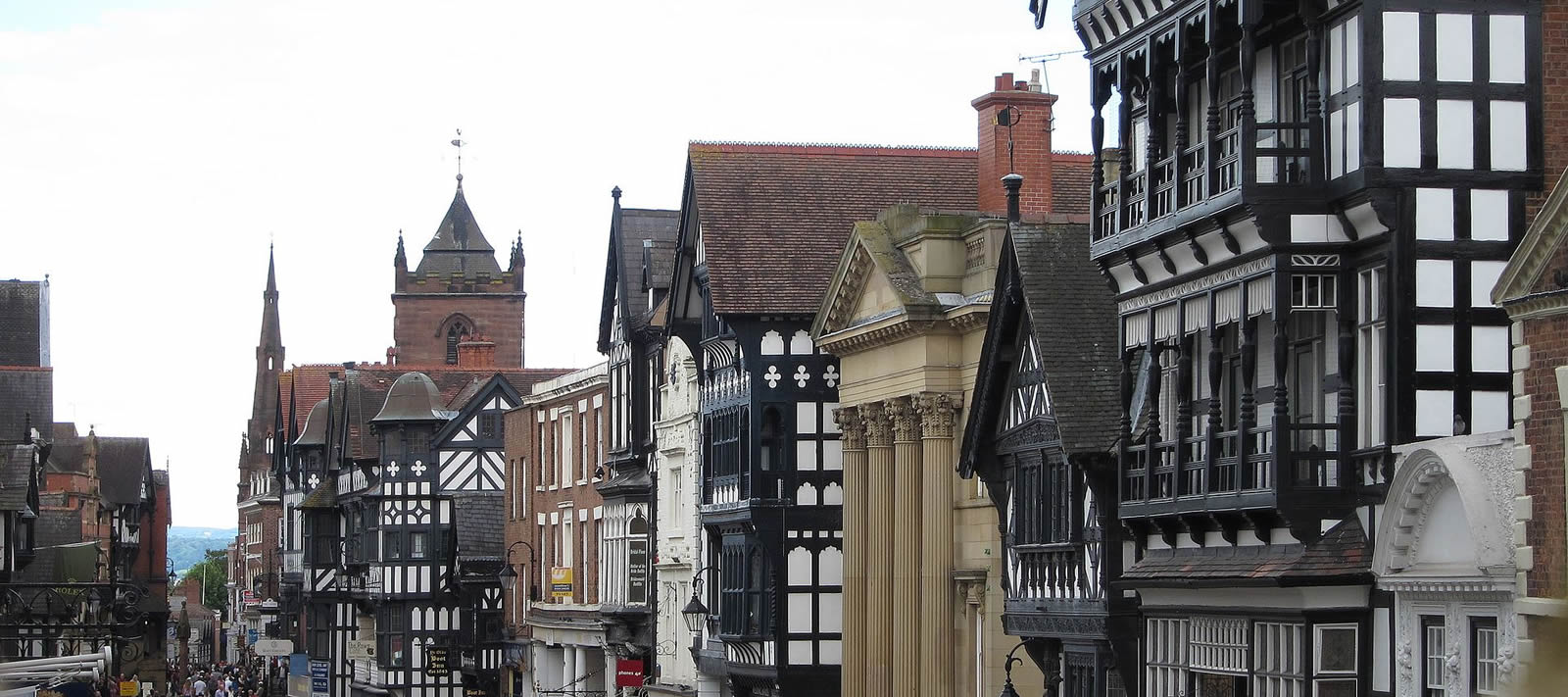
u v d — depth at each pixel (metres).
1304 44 38.00
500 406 116.94
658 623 79.69
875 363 59.53
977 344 55.03
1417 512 33.94
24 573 102.81
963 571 54.75
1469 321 34.97
